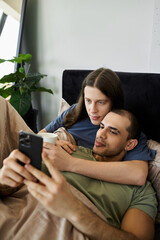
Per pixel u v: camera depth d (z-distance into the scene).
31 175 0.48
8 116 0.78
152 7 1.32
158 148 0.91
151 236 0.63
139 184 0.75
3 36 1.78
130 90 1.22
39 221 0.54
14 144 0.79
